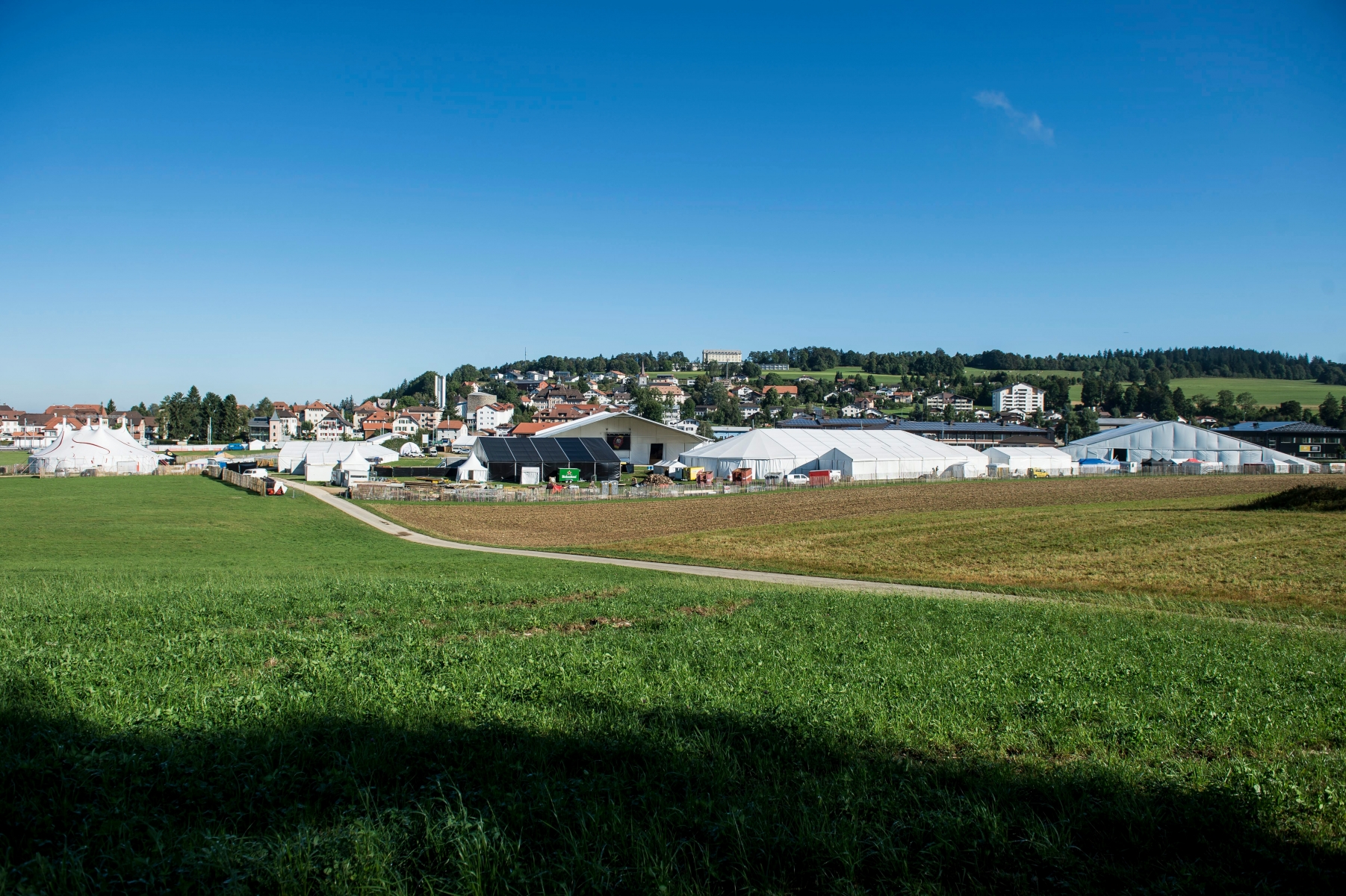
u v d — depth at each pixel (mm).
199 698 9320
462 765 7680
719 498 67625
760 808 6793
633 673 11391
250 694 9539
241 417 192625
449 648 12984
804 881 6051
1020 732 9203
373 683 10469
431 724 8844
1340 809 7203
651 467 97062
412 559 34312
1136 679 12195
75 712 8805
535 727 8836
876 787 7426
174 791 6988
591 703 9883
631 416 108812
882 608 19797
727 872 6012
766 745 8562
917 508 56938
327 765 7590
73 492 61750
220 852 5812
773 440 91500
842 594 23266
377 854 5914
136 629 14609
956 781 7781
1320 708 10750
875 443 95125
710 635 15086
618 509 59375
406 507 59688
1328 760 8516
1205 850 6508
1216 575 29219
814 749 8453
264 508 54406
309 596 19453
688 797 7145
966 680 11500
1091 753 8758
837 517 52219
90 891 5410
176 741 7965
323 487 77812
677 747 8281
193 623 15312
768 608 19312
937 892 5754
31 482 72875
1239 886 5945
